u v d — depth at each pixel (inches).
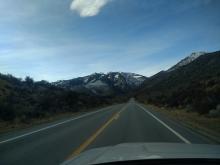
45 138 650.2
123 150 180.5
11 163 403.5
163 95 3080.7
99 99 4239.7
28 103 1758.1
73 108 2149.4
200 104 1285.7
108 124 924.0
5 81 2495.1
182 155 160.7
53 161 409.4
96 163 154.1
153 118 1124.5
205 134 636.7
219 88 1439.5
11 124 1082.1
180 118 1091.3
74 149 498.9
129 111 1696.6
